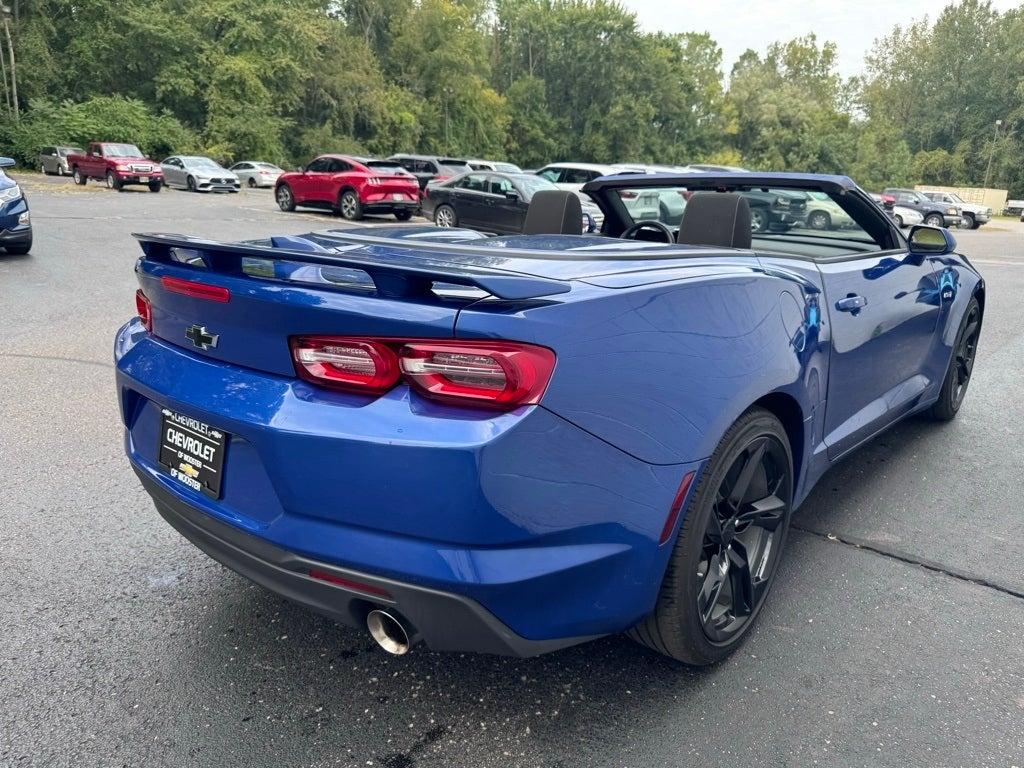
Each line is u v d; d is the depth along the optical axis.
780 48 105.38
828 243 3.69
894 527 3.27
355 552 1.67
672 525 1.91
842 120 85.06
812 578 2.82
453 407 1.61
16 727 1.99
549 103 66.69
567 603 1.77
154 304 2.16
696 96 73.38
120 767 1.86
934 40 97.44
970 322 4.57
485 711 2.08
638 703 2.11
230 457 1.89
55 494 3.38
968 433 4.53
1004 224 41.09
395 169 20.16
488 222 15.81
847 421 3.11
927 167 90.56
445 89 56.75
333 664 2.28
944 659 2.34
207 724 2.02
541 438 1.62
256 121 41.66
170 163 27.91
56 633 2.40
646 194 3.85
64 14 41.41
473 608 1.65
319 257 1.62
